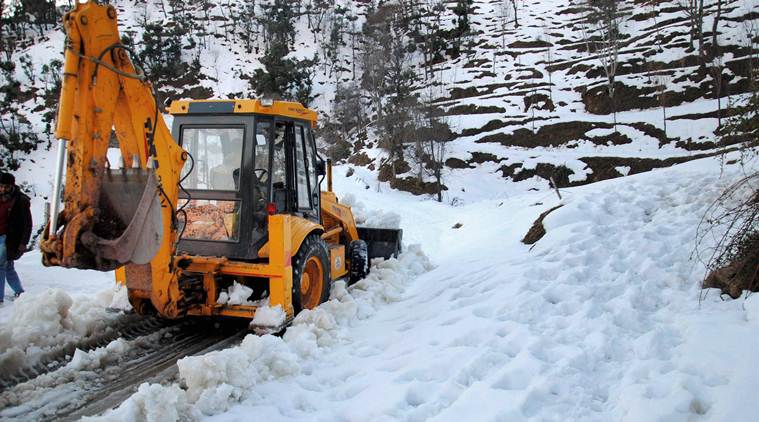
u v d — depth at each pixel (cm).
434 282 725
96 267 395
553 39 3688
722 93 2455
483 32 4128
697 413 322
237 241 541
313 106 3900
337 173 2734
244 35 4584
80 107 390
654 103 2594
